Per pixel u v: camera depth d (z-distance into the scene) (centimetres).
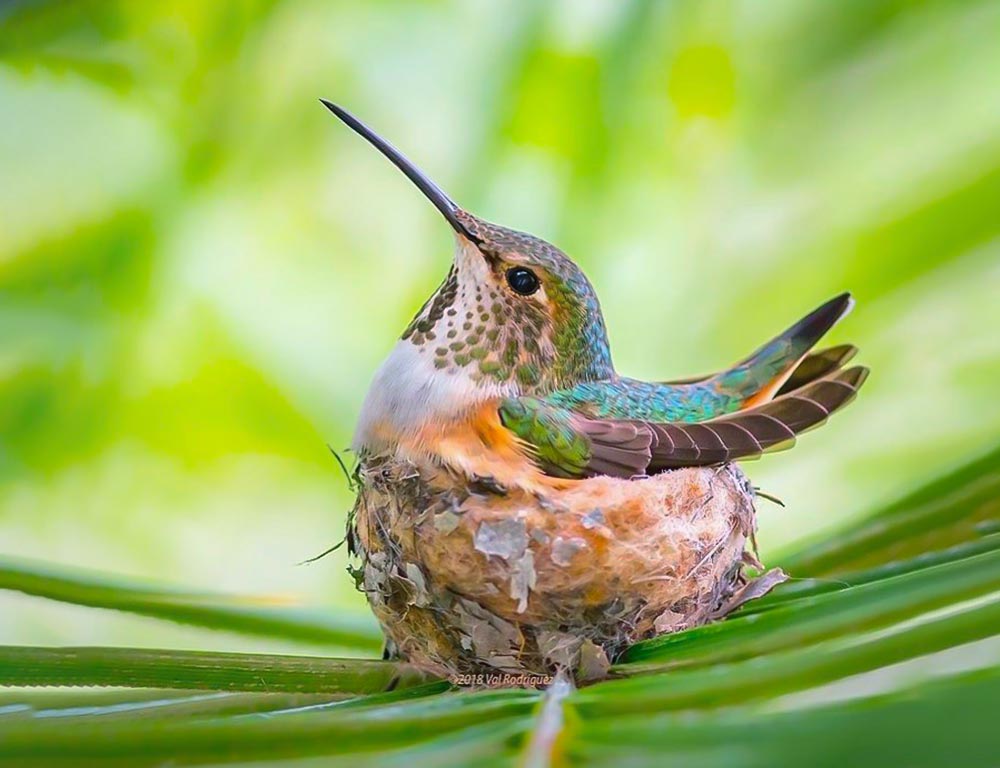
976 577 97
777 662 85
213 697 99
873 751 58
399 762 74
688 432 103
